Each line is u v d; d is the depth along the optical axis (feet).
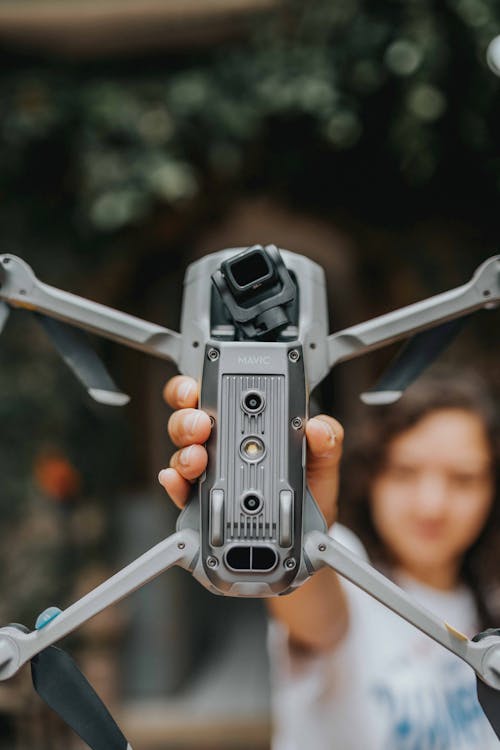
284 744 5.61
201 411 3.61
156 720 11.68
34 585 11.18
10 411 11.43
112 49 11.19
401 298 12.19
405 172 11.27
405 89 10.53
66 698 3.79
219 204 12.10
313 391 3.90
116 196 11.01
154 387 13.55
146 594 12.03
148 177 11.03
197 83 11.13
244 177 11.78
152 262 13.16
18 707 10.22
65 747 10.39
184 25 10.85
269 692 13.20
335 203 12.09
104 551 11.89
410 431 6.01
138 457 13.34
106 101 11.16
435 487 5.96
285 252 3.90
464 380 6.20
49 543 11.29
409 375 4.18
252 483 3.55
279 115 11.11
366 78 10.68
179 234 12.53
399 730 5.50
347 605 5.49
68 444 11.61
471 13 10.23
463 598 6.29
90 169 11.08
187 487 3.73
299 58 10.89
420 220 12.04
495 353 11.46
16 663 3.61
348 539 5.88
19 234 11.66
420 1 10.41
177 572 12.60
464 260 12.00
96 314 3.93
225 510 3.53
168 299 13.98
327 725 5.56
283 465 3.56
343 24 10.68
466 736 5.59
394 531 6.09
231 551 3.52
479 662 3.60
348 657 5.54
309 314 3.81
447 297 3.92
